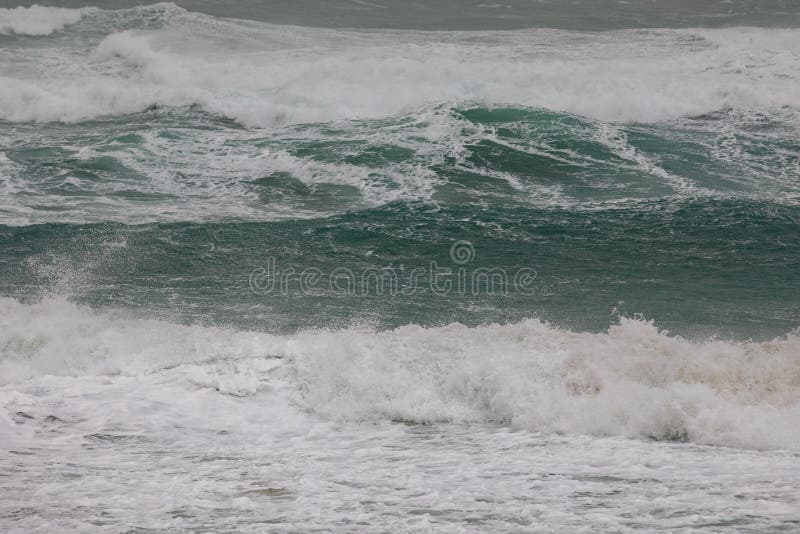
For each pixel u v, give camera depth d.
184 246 56.03
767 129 75.56
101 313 45.47
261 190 65.12
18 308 44.84
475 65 87.81
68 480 25.02
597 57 91.62
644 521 20.17
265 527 20.56
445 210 61.28
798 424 28.50
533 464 25.92
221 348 38.59
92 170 68.38
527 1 119.38
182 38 98.62
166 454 28.22
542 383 33.31
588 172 67.56
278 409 33.22
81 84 85.38
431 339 38.38
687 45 96.12
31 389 34.84
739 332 42.34
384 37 101.25
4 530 20.53
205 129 77.75
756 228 57.28
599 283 50.03
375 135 74.44
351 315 45.81
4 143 74.38
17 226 58.56
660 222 58.62
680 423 28.86
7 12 104.50
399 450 28.45
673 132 75.50
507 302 47.59
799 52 92.19
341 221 59.88
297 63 89.75
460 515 21.09
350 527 20.44
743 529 19.33
